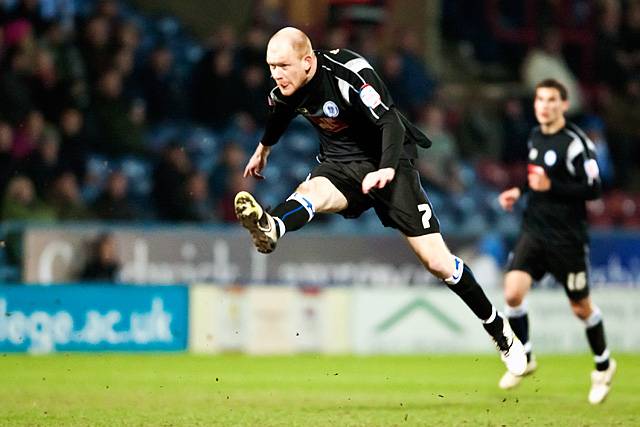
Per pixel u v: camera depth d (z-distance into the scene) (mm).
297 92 20062
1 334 40406
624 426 20828
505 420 21578
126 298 42094
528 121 61625
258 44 54000
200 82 53375
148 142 52062
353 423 20594
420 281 48469
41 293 40906
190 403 24703
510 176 58750
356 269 47500
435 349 45188
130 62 51812
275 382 31062
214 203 50688
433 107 56344
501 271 49312
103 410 22828
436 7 64812
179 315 42875
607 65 66875
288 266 46656
